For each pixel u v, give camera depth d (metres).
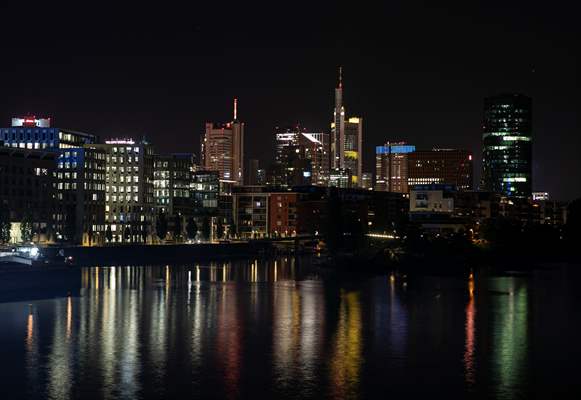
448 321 190.62
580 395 126.75
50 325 178.62
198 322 185.75
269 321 188.38
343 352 154.25
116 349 154.62
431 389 129.00
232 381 132.25
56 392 125.56
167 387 128.62
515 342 165.75
